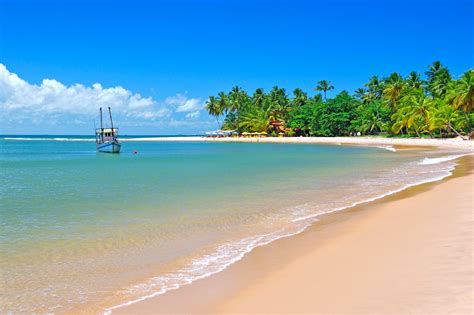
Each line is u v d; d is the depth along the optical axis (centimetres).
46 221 1565
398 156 5266
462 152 5772
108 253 1140
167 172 3616
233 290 823
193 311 735
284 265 962
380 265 904
